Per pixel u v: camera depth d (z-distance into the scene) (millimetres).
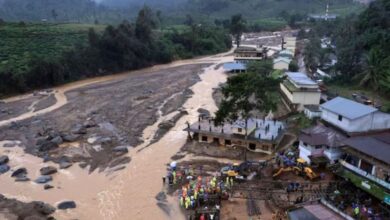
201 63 149250
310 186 45500
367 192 41531
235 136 59531
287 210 39156
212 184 46844
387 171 40156
